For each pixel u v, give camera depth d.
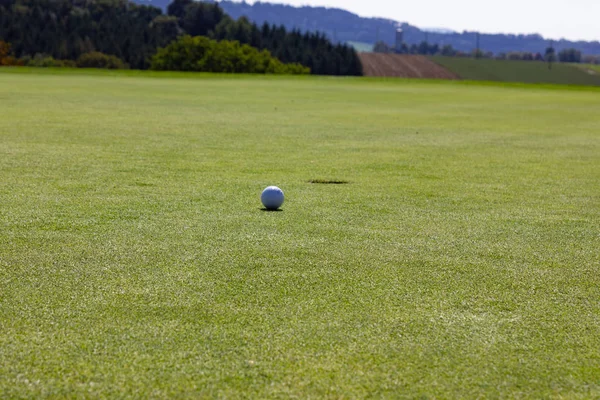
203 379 1.27
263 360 1.36
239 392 1.23
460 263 1.73
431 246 1.82
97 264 1.67
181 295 1.54
